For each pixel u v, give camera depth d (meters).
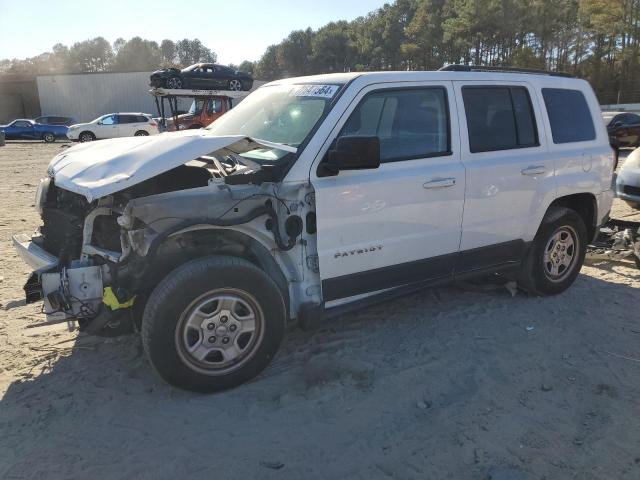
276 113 4.13
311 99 3.95
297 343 4.14
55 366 3.79
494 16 59.19
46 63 131.50
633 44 54.88
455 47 66.56
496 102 4.51
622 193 7.50
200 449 2.93
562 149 4.91
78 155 4.04
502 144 4.50
